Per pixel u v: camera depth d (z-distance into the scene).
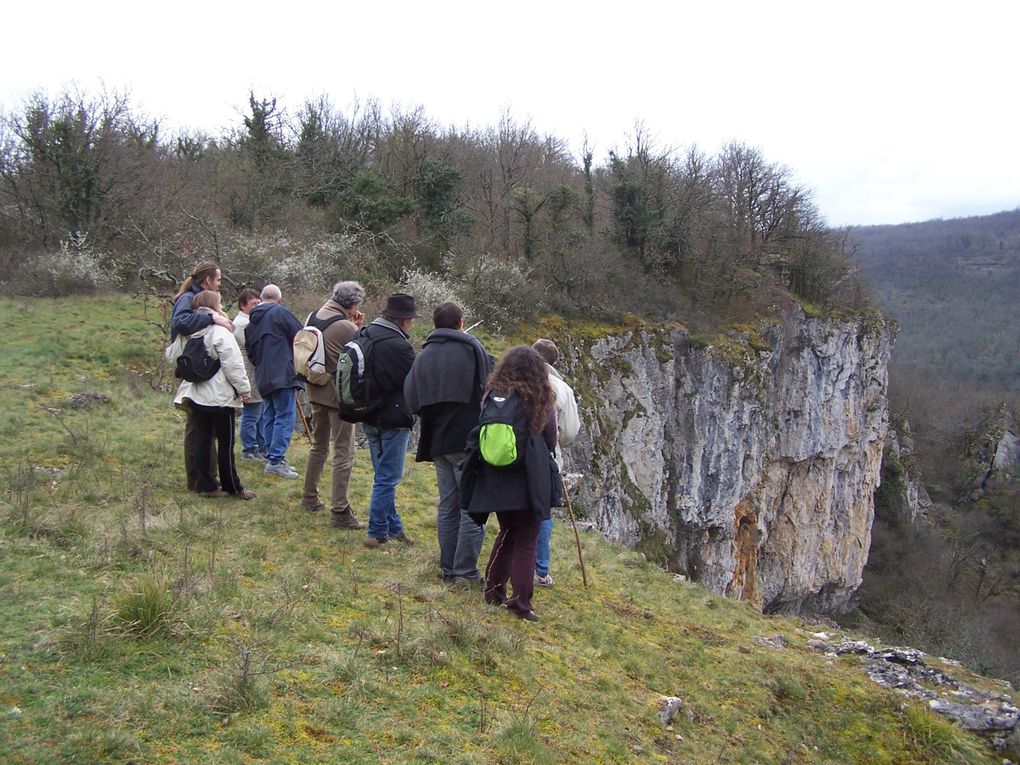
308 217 28.61
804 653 7.61
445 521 6.29
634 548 26.78
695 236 34.56
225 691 3.83
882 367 41.50
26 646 3.96
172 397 11.96
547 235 30.31
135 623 4.23
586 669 5.51
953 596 48.25
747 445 32.62
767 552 37.28
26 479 6.53
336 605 5.30
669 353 29.61
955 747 6.34
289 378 8.89
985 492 63.34
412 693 4.33
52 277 19.22
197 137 33.09
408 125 33.19
